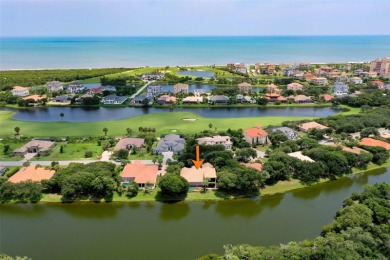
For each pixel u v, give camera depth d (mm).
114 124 161375
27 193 89562
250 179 93625
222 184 93375
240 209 89375
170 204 90688
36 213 86250
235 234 77438
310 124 152750
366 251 60844
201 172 100000
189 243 73812
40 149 121062
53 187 93938
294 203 92625
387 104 196625
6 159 115750
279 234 77438
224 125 159875
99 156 118375
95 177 93062
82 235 76812
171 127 156125
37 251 70750
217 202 92125
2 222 82000
